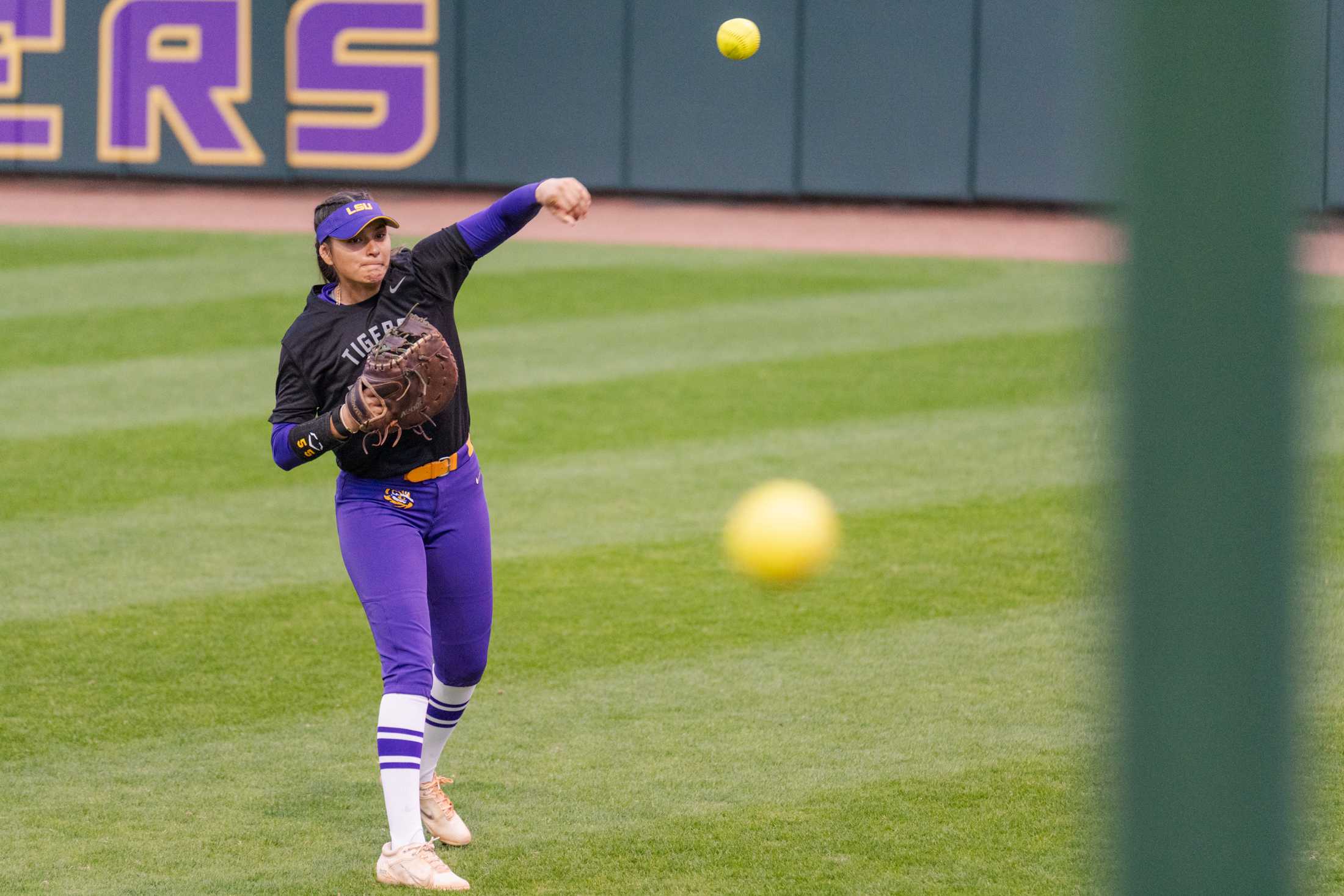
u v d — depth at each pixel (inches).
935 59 2731.3
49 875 602.2
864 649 875.4
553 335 1829.5
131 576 1013.8
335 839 639.8
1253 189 181.5
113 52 3043.8
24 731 757.3
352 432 573.9
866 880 593.3
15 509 1168.2
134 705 794.2
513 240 2490.2
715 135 2854.3
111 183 3125.0
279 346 1770.4
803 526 569.0
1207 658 188.7
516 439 1384.1
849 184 2810.0
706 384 1587.1
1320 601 922.1
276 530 1125.1
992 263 2301.9
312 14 2970.0
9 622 920.3
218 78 3024.1
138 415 1461.6
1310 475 200.2
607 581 1002.1
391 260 609.9
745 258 2354.8
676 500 1192.2
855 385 1579.7
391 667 598.5
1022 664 848.9
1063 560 1035.3
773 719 773.9
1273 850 191.0
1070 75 2667.3
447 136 2960.1
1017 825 644.1
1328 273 2047.2
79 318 1907.0
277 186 3100.4
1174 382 185.6
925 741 741.3
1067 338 1786.4
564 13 2876.5
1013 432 1391.5
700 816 659.4
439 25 2928.2
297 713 784.9
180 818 659.4
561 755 732.7
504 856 623.2
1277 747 189.5
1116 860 199.6
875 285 2135.8
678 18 2832.2
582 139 2906.0
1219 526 186.4
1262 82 179.6
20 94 3085.6
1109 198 189.0
